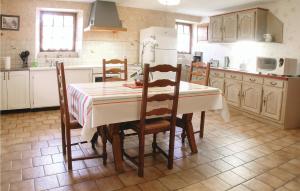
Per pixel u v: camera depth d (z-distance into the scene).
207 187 2.33
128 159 2.82
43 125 3.99
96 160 2.83
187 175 2.55
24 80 4.66
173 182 2.40
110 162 2.78
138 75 3.18
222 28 5.78
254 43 5.45
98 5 5.23
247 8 5.57
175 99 2.52
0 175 2.42
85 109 2.29
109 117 2.36
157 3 5.48
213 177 2.52
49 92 4.91
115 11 5.41
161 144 3.35
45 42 5.43
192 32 7.28
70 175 2.47
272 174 2.62
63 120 2.74
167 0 3.57
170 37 5.80
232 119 4.69
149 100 2.37
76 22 5.67
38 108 4.93
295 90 4.19
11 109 4.63
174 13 6.61
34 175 2.44
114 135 2.58
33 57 5.16
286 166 2.81
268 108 4.44
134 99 2.46
